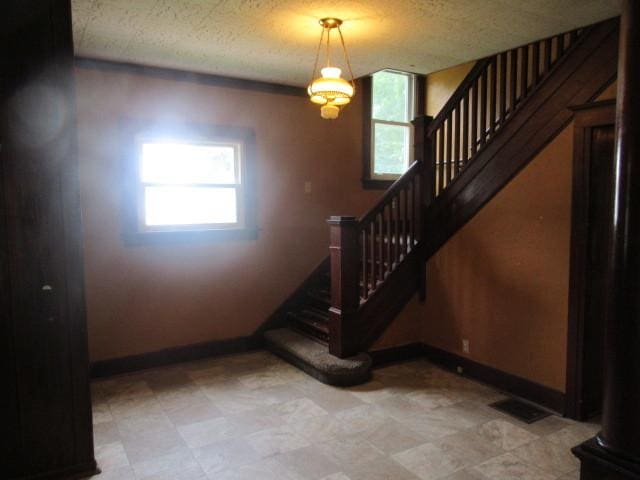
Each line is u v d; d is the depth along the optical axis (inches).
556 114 124.7
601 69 114.7
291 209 185.8
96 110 147.5
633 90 64.8
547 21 113.8
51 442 93.7
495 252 142.5
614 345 67.7
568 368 122.4
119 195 152.8
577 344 120.3
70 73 91.8
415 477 95.3
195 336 169.0
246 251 177.2
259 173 177.9
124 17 111.9
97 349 152.7
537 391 130.6
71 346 94.9
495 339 143.3
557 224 125.2
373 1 103.0
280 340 170.2
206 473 97.2
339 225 148.5
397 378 150.3
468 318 152.0
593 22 115.3
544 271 128.7
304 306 189.6
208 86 165.2
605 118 112.3
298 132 185.0
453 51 138.2
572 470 97.6
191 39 127.3
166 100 157.9
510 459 102.0
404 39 127.3
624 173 66.0
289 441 110.1
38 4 88.4
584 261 118.6
